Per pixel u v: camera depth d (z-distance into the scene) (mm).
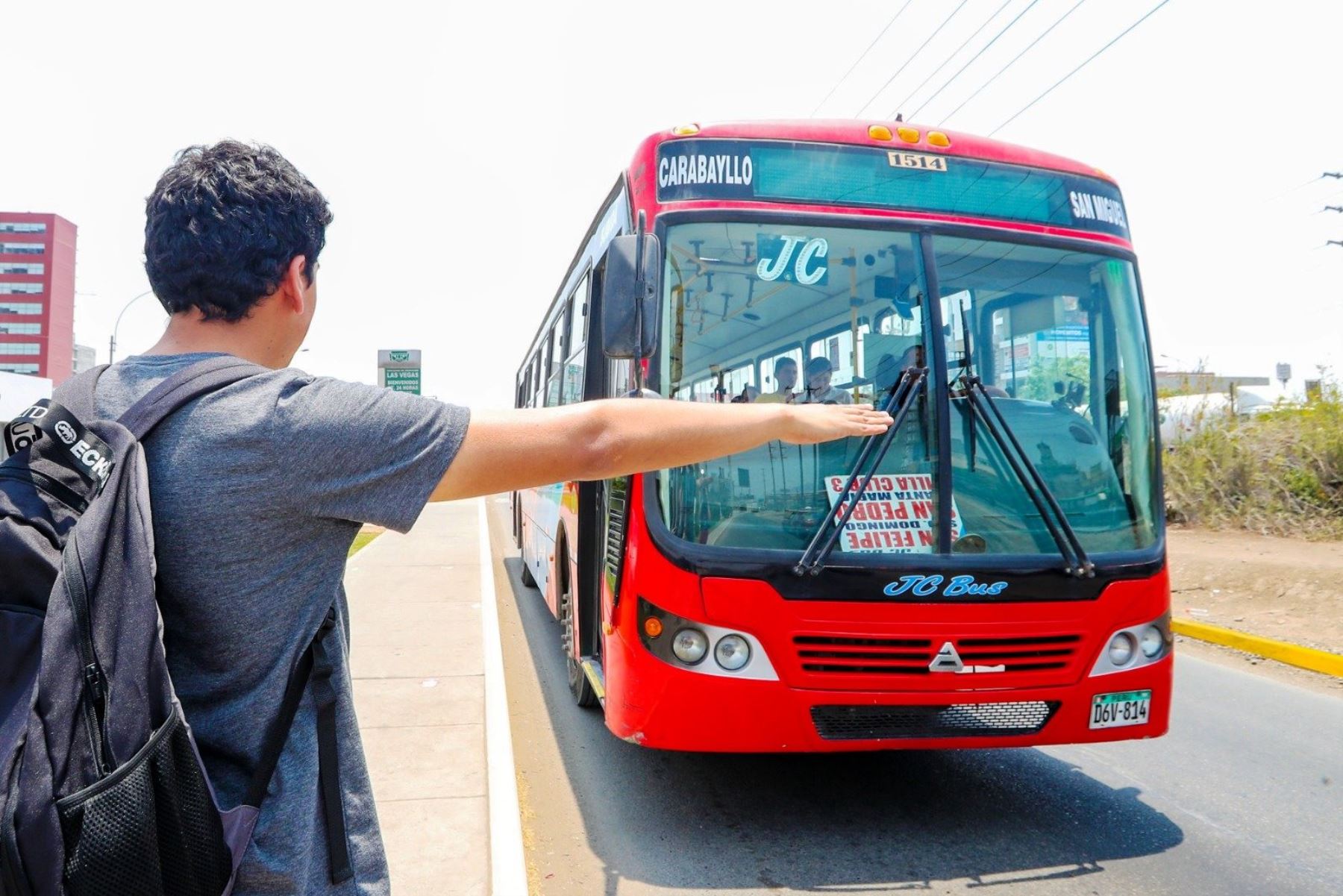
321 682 1316
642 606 3982
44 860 987
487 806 4156
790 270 4305
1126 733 4094
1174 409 14758
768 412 1589
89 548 1089
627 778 4984
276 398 1270
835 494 4035
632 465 1428
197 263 1346
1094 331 4535
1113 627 4062
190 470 1210
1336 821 4426
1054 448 4301
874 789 4809
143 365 1321
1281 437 12953
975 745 3922
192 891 1087
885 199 4461
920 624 3848
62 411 1191
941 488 4047
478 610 8906
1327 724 6059
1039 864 3924
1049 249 4559
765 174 4402
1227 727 5980
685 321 4176
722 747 3816
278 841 1229
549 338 9914
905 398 4145
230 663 1228
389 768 4613
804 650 3811
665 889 3709
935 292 4328
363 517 1263
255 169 1402
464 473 1297
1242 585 9828
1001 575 3932
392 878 3482
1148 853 4031
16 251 138375
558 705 6465
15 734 1026
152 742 1067
